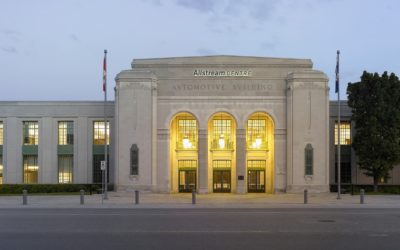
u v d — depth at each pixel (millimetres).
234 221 25203
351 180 55938
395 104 51062
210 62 50812
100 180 56688
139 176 48906
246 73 50344
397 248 17406
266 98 50156
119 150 49219
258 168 52312
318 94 49062
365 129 50594
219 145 52219
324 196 45625
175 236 19984
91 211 31547
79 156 56812
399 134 50969
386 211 31578
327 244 18125
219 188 52031
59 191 53344
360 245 17969
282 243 18281
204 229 22078
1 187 52375
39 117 57250
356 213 29969
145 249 17094
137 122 49188
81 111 57125
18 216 28078
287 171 49406
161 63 50719
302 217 27312
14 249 17250
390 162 50500
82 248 17375
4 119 57438
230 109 50156
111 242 18578
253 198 43250
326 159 48969
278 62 50750
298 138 48938
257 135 52531
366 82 51312
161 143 50031
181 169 52438
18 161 57062
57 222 25016
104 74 42250
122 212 30656
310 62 50969
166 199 42062
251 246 17641
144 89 49281
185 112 50219
